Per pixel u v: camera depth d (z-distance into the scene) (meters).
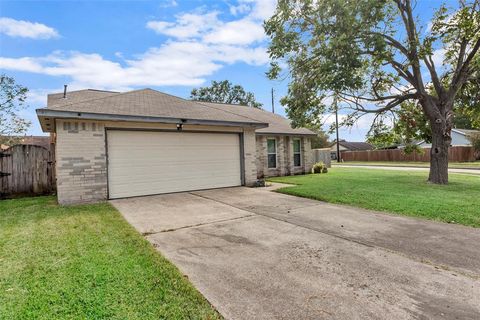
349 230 5.14
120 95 10.30
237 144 11.14
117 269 3.44
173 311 2.59
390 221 5.72
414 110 12.25
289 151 15.83
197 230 5.23
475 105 12.17
